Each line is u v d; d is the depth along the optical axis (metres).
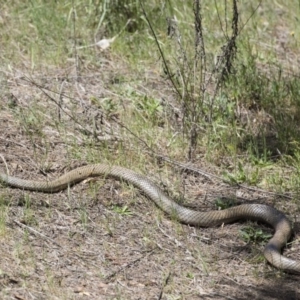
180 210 11.42
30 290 9.47
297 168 12.66
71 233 10.78
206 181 12.49
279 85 15.00
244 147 13.39
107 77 14.82
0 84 13.98
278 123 13.97
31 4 16.53
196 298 9.79
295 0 18.45
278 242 10.89
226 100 14.11
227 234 11.30
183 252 10.74
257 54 16.02
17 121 13.17
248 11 17.78
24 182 11.62
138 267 10.29
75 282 9.78
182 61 14.95
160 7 16.38
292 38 17.23
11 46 15.31
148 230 11.09
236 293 10.01
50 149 12.70
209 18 16.88
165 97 14.36
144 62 15.38
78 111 13.70
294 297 10.03
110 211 11.40
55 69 14.89
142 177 11.92
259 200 12.11
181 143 13.14
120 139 13.08
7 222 10.73
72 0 15.77
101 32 16.17
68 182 11.81
